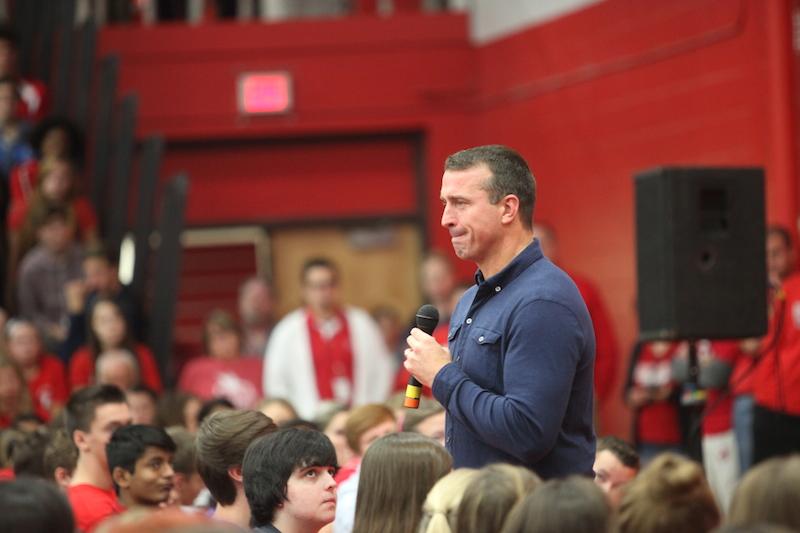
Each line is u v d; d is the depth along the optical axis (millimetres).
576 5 16406
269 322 16234
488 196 5938
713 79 14555
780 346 10977
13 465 8281
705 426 11828
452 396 5793
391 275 18625
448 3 18781
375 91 18344
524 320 5758
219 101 18344
